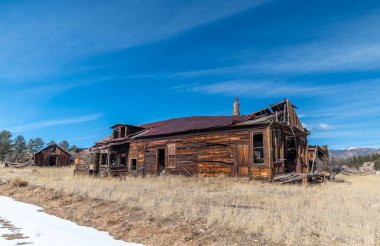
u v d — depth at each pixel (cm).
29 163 6034
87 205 1356
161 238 902
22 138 10781
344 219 970
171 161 2922
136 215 1127
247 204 1249
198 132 2711
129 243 891
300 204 1232
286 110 2677
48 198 1595
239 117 2697
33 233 974
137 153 3231
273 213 1070
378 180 3094
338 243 759
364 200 1341
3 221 1146
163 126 3312
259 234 856
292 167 2656
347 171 4934
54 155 6366
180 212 1095
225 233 878
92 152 3475
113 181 2228
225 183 2122
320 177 2369
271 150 2258
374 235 800
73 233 988
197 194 1533
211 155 2591
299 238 807
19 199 1706
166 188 1806
